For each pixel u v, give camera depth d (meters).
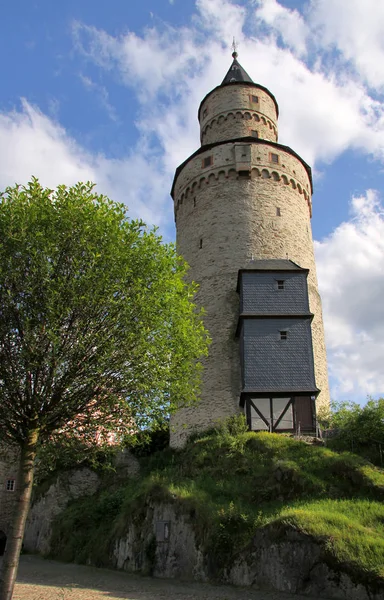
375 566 12.91
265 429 24.61
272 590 14.34
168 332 16.08
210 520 17.27
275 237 32.31
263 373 25.72
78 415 15.13
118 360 14.78
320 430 24.23
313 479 18.42
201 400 28.62
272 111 39.91
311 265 33.56
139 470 28.61
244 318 26.91
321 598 13.25
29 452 13.52
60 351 14.01
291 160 35.12
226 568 15.91
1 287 13.99
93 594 15.69
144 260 15.95
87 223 15.17
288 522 15.04
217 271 31.45
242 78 41.22
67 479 28.97
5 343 13.87
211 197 33.84
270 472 19.66
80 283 14.36
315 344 30.84
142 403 15.02
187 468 22.97
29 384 13.81
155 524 18.89
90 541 23.03
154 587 16.20
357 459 19.11
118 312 14.98
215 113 39.25
